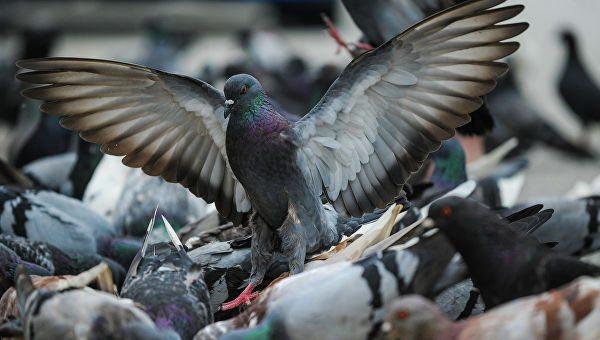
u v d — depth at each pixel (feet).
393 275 30.32
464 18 32.71
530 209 35.29
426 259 30.73
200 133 36.91
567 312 27.22
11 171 53.01
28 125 68.85
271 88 89.86
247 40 122.01
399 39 33.22
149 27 126.21
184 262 34.63
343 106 34.68
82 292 30.45
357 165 35.53
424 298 29.84
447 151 48.26
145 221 47.85
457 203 31.17
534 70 102.53
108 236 45.85
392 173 35.53
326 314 29.84
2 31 156.04
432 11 47.01
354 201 35.91
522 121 89.20
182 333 32.01
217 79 105.60
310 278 31.42
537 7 102.17
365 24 47.85
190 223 46.11
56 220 44.70
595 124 96.17
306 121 34.94
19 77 35.65
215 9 164.25
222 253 37.91
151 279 33.58
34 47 106.32
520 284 30.68
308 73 91.15
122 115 36.83
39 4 167.84
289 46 134.00
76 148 60.08
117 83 35.96
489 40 33.35
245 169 34.96
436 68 34.09
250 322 31.40
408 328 28.45
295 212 35.12
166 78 35.60
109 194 53.01
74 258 44.06
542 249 30.99
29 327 29.60
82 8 166.20
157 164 37.63
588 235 44.93
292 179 34.88
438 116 34.81
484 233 30.86
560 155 95.40
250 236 38.27
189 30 156.56
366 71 34.09
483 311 34.71
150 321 30.37
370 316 29.99
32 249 41.09
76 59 35.12
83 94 36.29
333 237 36.47
